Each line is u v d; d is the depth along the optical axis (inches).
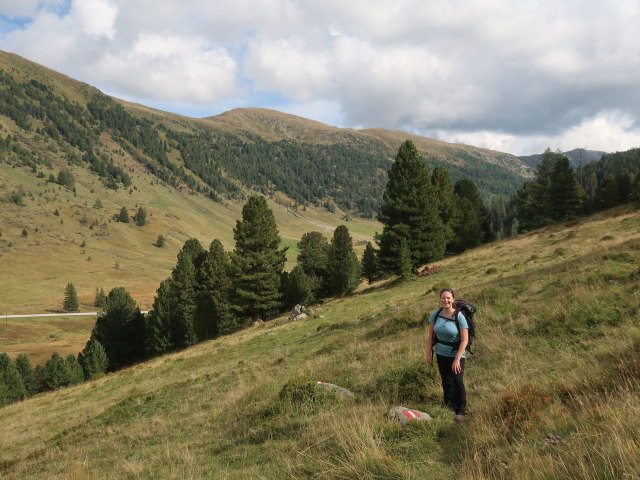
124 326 2412.6
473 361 348.8
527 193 3021.7
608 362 244.7
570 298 436.8
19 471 399.2
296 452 216.2
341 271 2194.9
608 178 2755.9
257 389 464.1
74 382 2154.3
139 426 467.2
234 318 2166.6
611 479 109.9
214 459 257.1
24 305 5132.9
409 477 148.9
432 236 1647.4
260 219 1806.1
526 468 129.2
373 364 435.8
